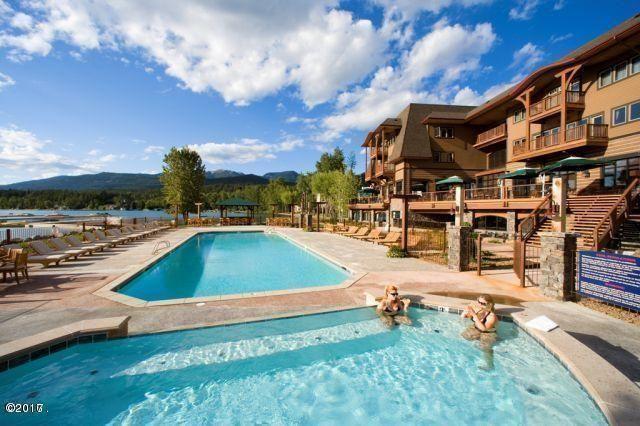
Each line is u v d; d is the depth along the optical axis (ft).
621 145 57.16
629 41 52.85
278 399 14.96
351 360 18.08
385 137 129.80
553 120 73.87
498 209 71.82
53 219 144.25
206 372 16.71
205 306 23.50
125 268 37.40
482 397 14.88
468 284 30.55
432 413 13.92
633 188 41.81
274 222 132.77
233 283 36.09
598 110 61.98
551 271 25.75
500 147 101.91
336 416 13.82
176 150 154.92
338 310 22.88
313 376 16.70
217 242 79.46
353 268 38.83
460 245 36.81
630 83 56.03
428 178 107.96
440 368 17.31
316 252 54.75
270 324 21.04
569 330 18.84
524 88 76.02
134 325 19.61
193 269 44.45
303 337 20.13
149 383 15.74
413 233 56.80
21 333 18.16
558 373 15.61
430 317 23.06
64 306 23.07
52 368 16.34
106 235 61.93
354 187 149.59
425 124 108.88
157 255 47.75
